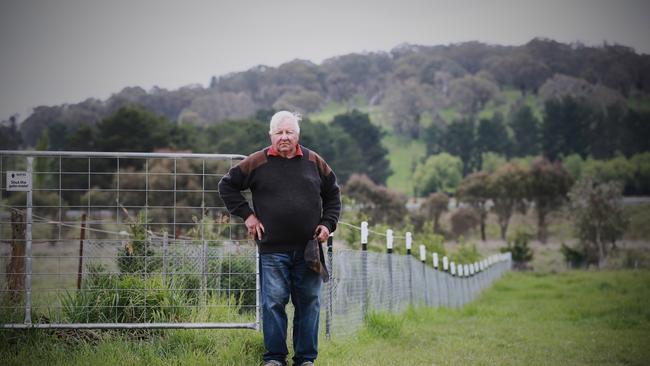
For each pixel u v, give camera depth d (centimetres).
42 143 17512
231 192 976
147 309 1162
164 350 1096
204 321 1152
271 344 978
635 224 16875
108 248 1184
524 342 1678
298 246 971
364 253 1597
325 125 18588
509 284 6150
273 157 974
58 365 992
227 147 15512
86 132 14450
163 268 1184
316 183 976
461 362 1252
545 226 18250
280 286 970
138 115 14312
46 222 1138
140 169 7806
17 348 1079
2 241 1129
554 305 3284
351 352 1253
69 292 1167
